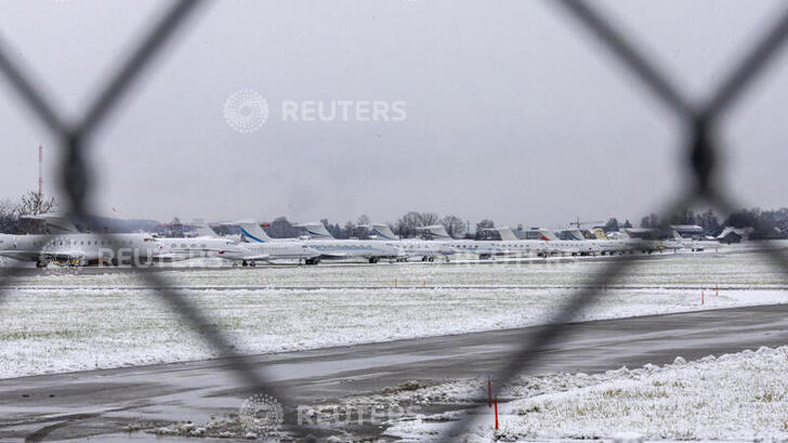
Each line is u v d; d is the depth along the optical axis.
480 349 42.28
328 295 86.81
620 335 48.38
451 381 31.08
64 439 21.23
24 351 42.31
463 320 58.41
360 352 41.56
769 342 44.41
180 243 164.62
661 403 25.06
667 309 68.56
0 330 52.66
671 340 45.59
